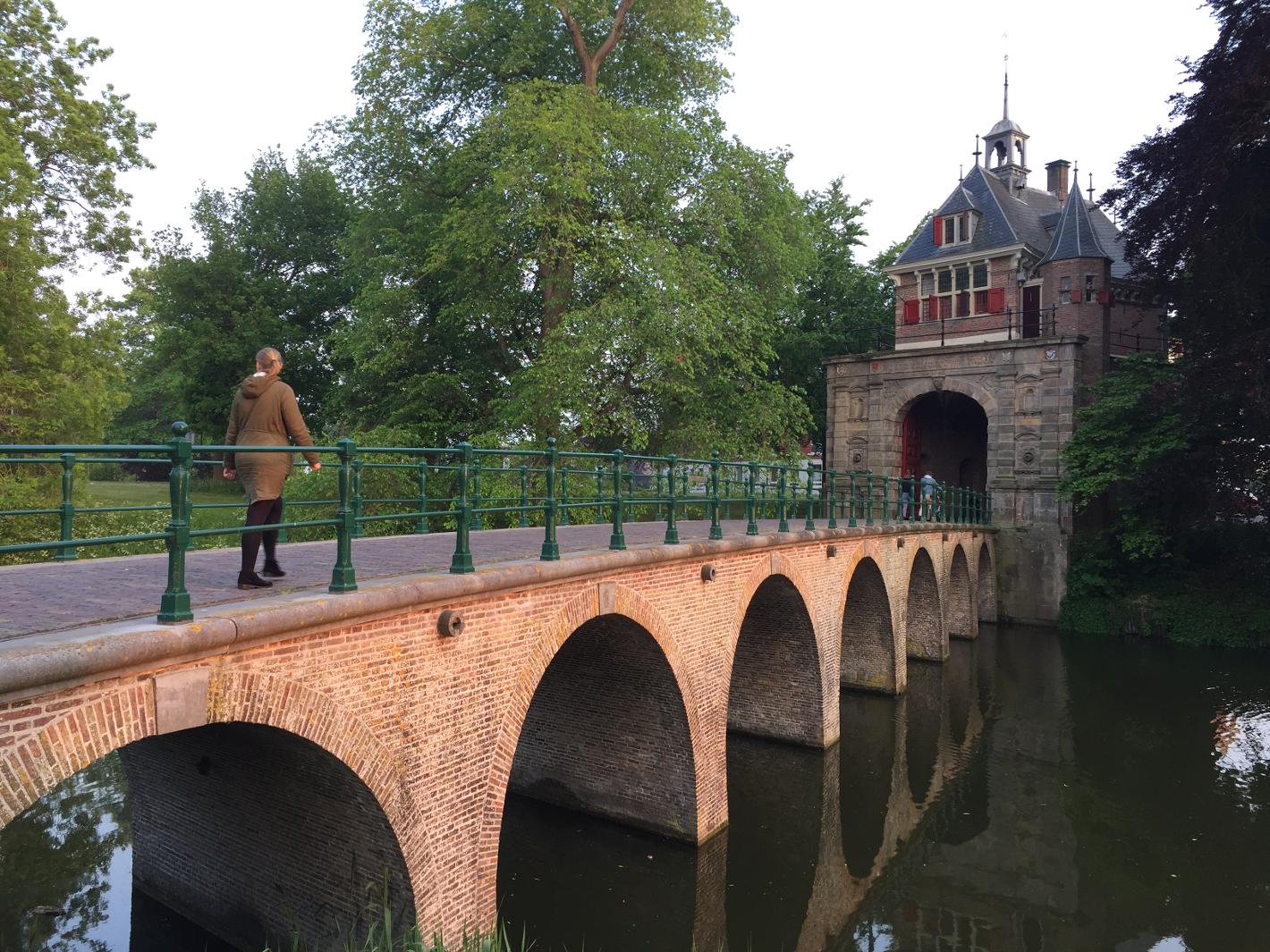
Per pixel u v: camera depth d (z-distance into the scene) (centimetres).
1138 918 1064
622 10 2125
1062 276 2997
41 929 878
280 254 3450
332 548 973
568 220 1855
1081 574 2870
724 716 1239
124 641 439
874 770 1570
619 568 936
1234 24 2191
